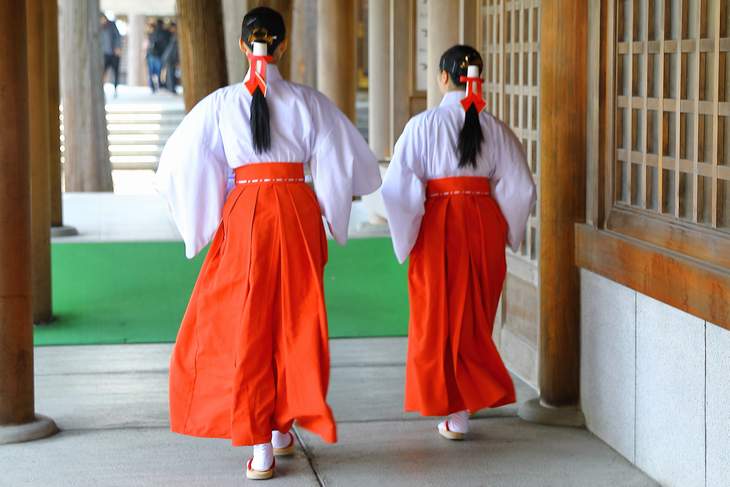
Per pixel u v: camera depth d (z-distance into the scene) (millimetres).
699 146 4562
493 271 5496
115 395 6441
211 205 5020
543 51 5742
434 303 5395
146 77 39344
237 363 4859
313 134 4969
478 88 5422
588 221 5680
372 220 12969
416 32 13594
